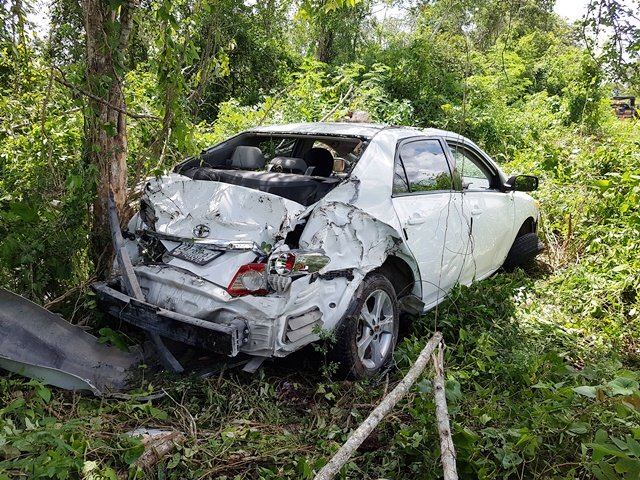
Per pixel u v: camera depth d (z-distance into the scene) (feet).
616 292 17.66
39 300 12.92
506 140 42.29
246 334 10.81
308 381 12.38
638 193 20.12
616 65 14.10
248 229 11.53
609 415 9.42
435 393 9.29
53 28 13.80
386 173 13.61
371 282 12.67
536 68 68.85
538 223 22.29
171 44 13.61
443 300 15.57
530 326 15.83
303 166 14.29
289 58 56.75
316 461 8.87
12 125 16.10
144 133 16.44
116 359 12.12
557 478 8.49
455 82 46.44
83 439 8.70
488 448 9.13
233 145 15.78
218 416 10.74
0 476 7.30
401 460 9.43
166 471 8.96
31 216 13.03
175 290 11.51
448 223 15.31
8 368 10.49
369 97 40.37
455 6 31.27
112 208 12.93
